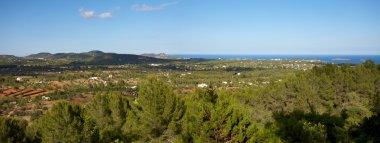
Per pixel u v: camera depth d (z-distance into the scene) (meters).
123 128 26.25
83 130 17.30
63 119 16.98
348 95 36.31
